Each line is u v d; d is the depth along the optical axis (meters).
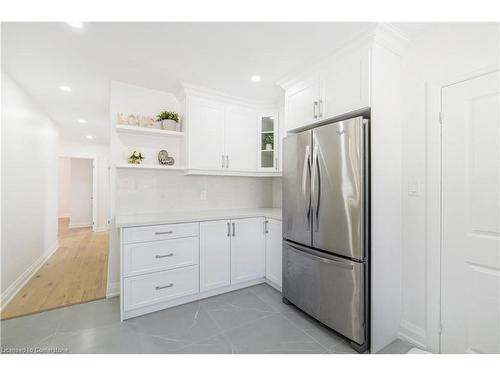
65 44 1.93
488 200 1.47
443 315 1.67
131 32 1.78
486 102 1.48
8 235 2.53
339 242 1.85
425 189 1.77
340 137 1.84
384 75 1.79
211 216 2.62
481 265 1.50
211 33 1.79
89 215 7.15
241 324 2.09
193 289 2.45
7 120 2.46
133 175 2.77
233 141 3.04
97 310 2.32
